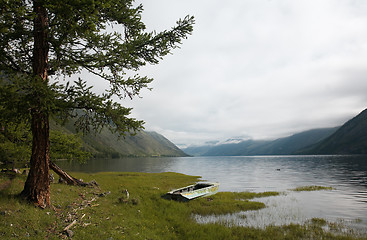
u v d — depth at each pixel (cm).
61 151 1681
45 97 691
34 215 830
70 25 792
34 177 929
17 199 889
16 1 737
